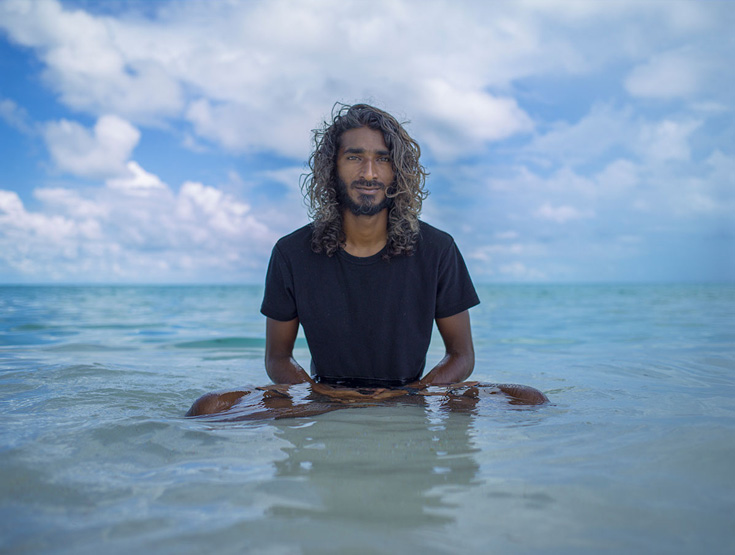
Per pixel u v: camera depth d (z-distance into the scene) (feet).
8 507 3.82
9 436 5.45
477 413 7.00
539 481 4.31
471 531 3.44
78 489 4.14
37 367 11.91
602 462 4.76
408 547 3.23
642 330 22.30
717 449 4.99
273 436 5.80
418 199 9.85
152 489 4.15
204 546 3.24
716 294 76.59
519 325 26.71
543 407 7.38
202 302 61.05
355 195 9.27
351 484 4.28
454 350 10.09
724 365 11.89
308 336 9.84
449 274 9.77
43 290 113.91
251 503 3.89
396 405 7.50
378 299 9.56
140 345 18.06
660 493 4.03
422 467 4.72
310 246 9.76
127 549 3.20
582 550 3.21
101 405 7.91
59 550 3.20
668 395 8.41
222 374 11.66
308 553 3.15
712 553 3.18
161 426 5.87
